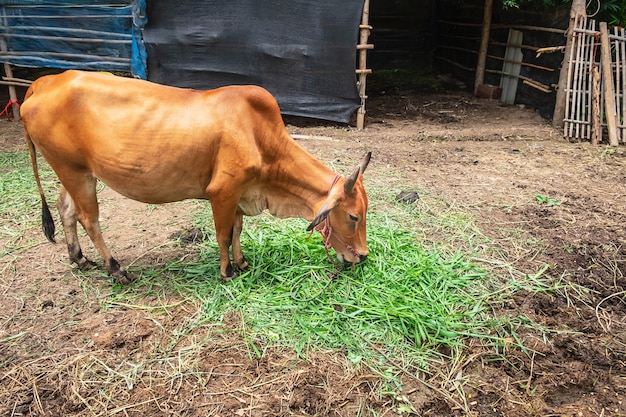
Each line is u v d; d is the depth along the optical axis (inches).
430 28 512.1
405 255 165.9
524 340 136.9
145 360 124.0
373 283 150.9
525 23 367.2
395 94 424.8
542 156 273.1
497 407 117.5
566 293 155.4
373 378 121.8
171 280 153.9
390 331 135.6
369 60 516.7
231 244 158.7
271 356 126.4
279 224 184.1
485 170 250.8
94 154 131.2
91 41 301.9
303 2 289.0
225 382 119.1
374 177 236.1
